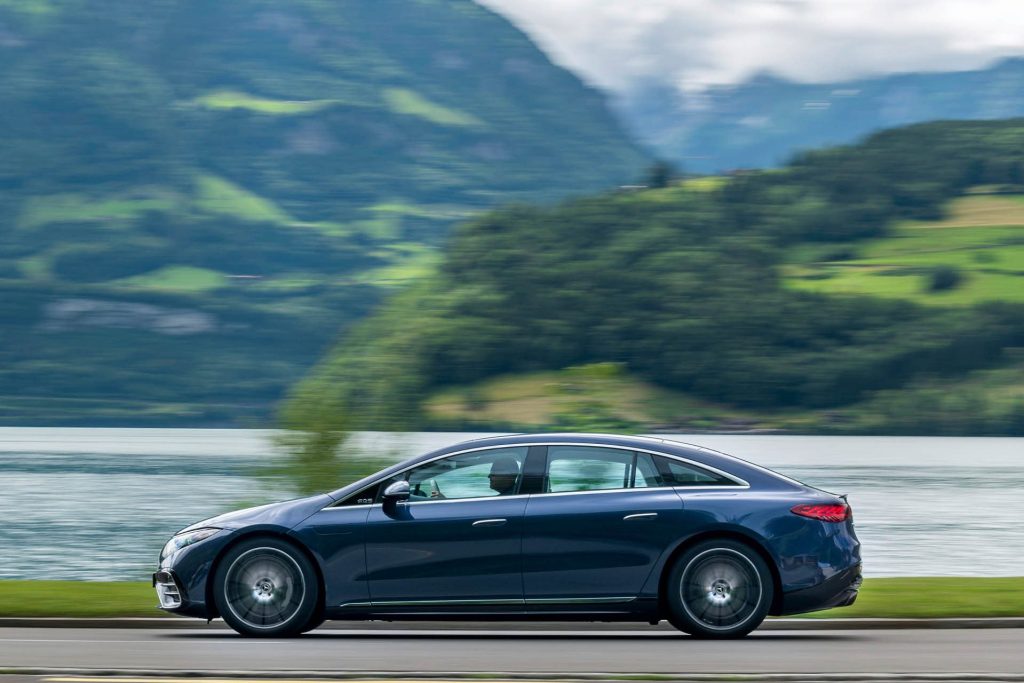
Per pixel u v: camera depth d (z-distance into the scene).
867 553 83.25
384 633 26.12
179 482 195.75
